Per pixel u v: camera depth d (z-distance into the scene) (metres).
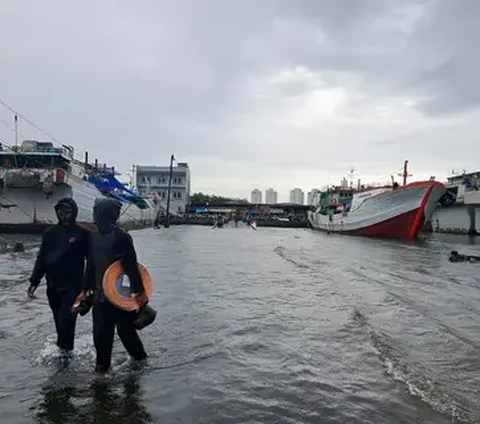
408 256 22.91
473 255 23.33
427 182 38.28
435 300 10.49
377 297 10.66
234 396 4.63
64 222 5.70
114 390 4.70
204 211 100.50
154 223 70.75
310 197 85.31
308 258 21.41
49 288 5.75
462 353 6.29
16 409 4.20
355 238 42.06
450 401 4.58
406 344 6.70
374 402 4.54
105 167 53.09
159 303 9.41
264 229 71.56
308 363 5.73
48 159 35.69
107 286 5.03
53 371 5.21
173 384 4.91
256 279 13.51
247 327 7.51
